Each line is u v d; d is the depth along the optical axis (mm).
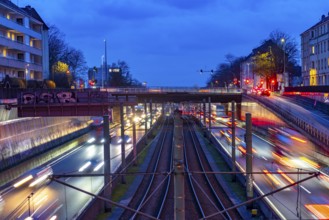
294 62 149875
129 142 70000
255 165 44031
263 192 31359
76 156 56906
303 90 92250
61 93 52625
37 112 51875
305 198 29766
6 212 26500
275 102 80938
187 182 40969
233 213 29078
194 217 28625
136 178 42375
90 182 37531
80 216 23484
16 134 51656
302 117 61156
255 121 84812
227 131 84812
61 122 71750
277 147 57656
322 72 110562
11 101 55875
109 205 29781
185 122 112312
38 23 93375
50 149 62594
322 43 110812
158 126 102938
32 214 25984
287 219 23797
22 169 47031
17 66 81750
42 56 96000
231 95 97812
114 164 47062
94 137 80375
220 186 38281
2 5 77000
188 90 97375
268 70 133125
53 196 31906
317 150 47500
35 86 76938
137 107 127312
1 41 75938
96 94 55406
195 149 65500
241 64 186750
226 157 50375
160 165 52750
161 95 93875
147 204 32719
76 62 146500
